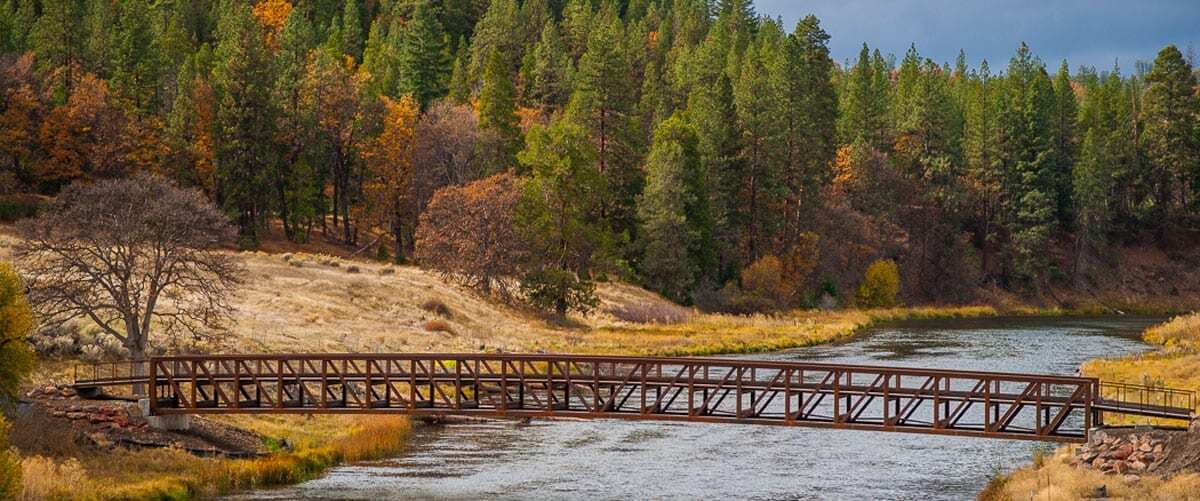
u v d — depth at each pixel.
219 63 139.50
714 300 119.31
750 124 134.00
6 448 35.88
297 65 130.50
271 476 43.72
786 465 47.84
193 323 66.62
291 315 77.12
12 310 43.66
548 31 176.12
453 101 148.50
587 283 100.06
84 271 54.41
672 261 115.62
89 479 39.66
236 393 47.19
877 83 183.88
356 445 49.28
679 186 117.56
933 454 49.88
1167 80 171.25
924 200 153.62
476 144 125.44
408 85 155.75
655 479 45.00
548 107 168.25
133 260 55.28
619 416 44.28
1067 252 162.38
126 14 138.38
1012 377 42.03
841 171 153.50
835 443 52.69
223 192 114.12
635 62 182.12
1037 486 38.25
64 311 52.84
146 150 111.44
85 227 55.00
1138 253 164.62
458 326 86.88
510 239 100.31
